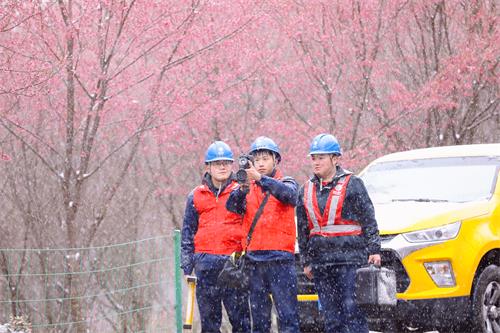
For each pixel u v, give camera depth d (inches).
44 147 1942.7
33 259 2252.7
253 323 770.8
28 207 2082.9
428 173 1028.5
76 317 1499.8
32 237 2256.4
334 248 758.5
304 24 1786.4
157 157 2332.7
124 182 2325.3
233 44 1663.4
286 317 748.0
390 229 869.8
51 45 1471.5
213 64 1711.4
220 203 780.6
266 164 764.0
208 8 1605.6
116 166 2278.5
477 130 2082.9
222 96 1830.7
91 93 1604.3
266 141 765.9
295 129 1887.3
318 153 763.4
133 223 2373.3
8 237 2231.8
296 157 1899.6
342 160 1711.4
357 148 1707.7
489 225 913.5
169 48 1689.2
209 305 792.9
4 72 1323.8
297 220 796.0
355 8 1803.6
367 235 753.0
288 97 2014.0
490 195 954.1
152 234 2696.9
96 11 1456.7
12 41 1365.7
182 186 2249.0
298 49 1886.1
